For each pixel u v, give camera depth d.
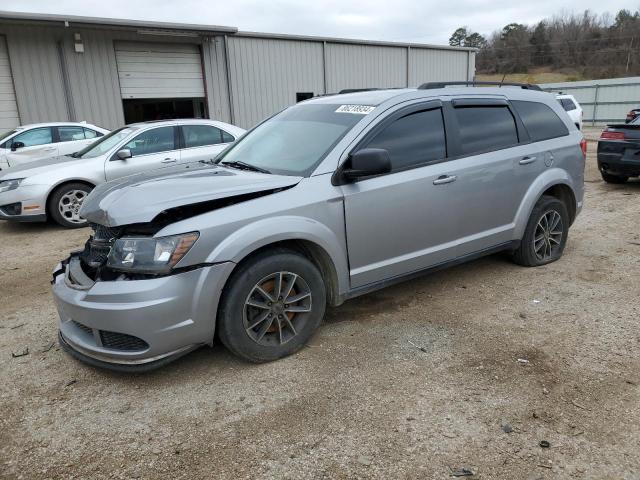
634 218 7.54
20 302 4.92
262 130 4.62
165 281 3.02
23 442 2.80
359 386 3.22
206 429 2.86
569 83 34.69
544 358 3.51
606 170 10.08
